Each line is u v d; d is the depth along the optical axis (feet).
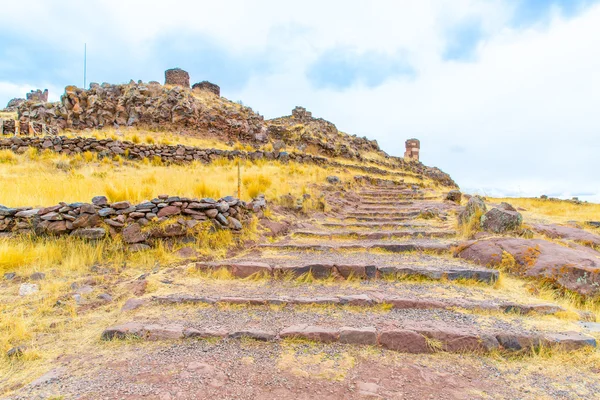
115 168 41.24
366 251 20.89
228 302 13.08
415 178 90.99
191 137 71.15
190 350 9.90
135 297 13.80
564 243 19.20
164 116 72.02
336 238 24.63
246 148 63.57
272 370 8.88
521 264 16.20
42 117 66.08
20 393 7.88
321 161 68.80
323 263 16.75
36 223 17.93
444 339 10.09
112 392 7.90
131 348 10.07
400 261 18.37
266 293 14.32
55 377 8.54
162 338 10.56
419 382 8.44
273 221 26.32
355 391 8.01
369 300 13.03
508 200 52.75
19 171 34.65
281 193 32.14
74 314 12.12
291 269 16.44
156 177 32.86
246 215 24.11
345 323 11.35
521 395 7.97
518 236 20.84
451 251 20.06
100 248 17.61
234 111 82.74
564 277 14.10
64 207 18.28
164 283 15.42
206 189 26.86
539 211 36.17
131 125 69.51
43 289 13.88
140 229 18.84
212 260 18.51
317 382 8.38
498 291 14.38
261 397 7.77
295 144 86.74
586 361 9.35
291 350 9.89
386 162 105.19
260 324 11.39
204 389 8.04
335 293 14.30
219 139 76.18
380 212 34.12
